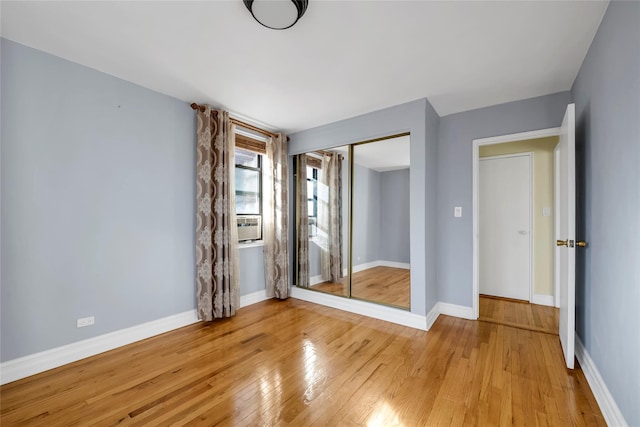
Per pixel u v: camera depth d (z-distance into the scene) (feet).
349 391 5.94
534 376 6.46
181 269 9.48
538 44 6.40
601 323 5.65
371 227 12.14
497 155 12.64
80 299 7.33
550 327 9.34
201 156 9.68
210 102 9.69
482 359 7.26
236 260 10.58
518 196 12.26
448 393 5.87
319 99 9.39
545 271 11.71
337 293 11.94
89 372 6.66
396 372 6.66
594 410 5.35
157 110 8.91
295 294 12.92
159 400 5.66
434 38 6.22
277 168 12.42
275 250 12.54
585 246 6.81
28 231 6.57
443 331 9.07
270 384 6.20
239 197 11.87
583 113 7.02
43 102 6.79
